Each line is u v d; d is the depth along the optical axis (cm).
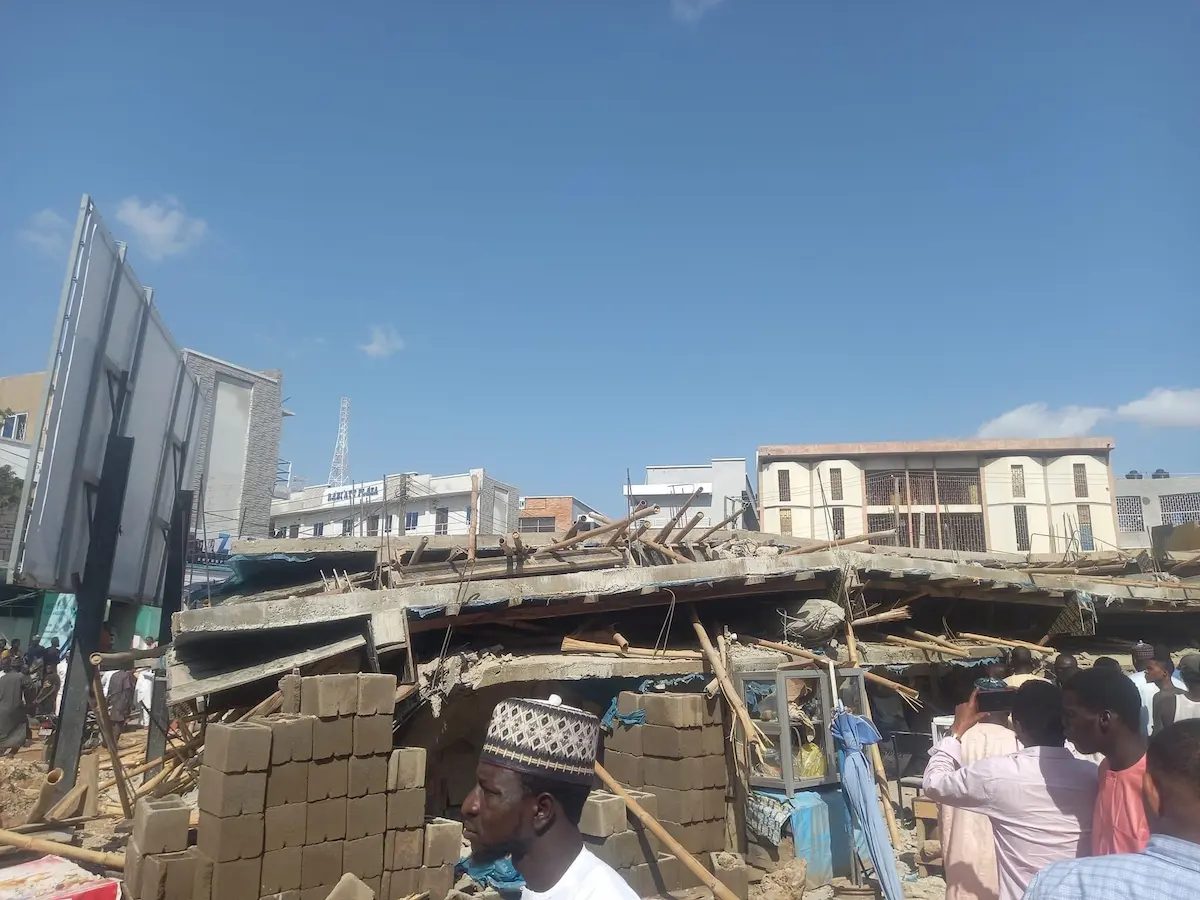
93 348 888
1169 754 212
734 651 934
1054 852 334
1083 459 4434
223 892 543
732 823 799
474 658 832
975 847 449
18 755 1256
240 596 1205
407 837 641
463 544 1159
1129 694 299
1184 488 4859
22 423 3122
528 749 199
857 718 737
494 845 201
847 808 787
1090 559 1608
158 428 1197
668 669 867
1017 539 4347
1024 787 343
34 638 2288
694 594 977
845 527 4503
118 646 1638
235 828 554
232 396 3250
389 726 645
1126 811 291
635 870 680
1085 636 1465
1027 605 1440
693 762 765
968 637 1207
